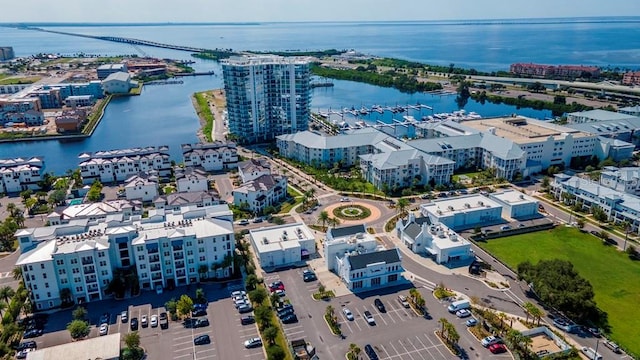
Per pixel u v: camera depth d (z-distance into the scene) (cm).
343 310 17138
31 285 16962
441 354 14888
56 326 16388
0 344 14500
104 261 17800
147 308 17338
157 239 18062
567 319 16438
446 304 17462
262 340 15525
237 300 17525
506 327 16000
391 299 17838
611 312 16888
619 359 14538
